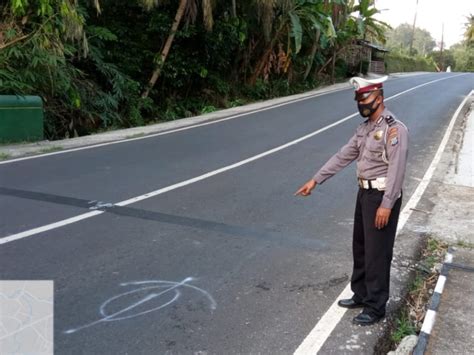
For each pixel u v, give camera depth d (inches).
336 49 1256.8
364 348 134.1
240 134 493.4
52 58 459.8
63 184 281.0
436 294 162.9
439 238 222.1
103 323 140.1
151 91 713.0
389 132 135.1
